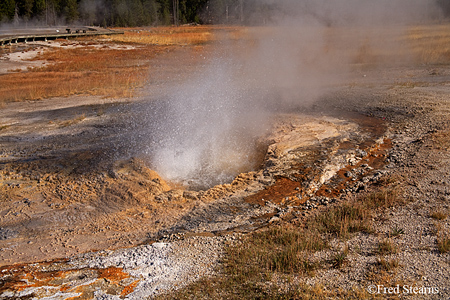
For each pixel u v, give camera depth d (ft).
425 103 31.60
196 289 11.35
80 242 15.39
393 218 14.73
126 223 16.76
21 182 21.11
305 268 11.95
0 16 157.38
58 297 11.47
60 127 31.83
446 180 17.31
